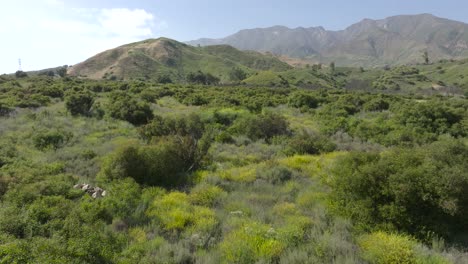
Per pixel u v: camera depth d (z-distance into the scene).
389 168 7.18
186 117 18.50
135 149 10.09
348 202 7.43
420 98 50.06
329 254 5.58
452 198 6.30
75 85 47.97
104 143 14.51
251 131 17.88
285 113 28.45
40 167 9.95
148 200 7.93
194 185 9.70
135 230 6.38
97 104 25.80
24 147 12.88
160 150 10.51
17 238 5.43
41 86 37.91
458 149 8.88
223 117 21.41
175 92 43.97
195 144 12.08
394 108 27.98
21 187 7.61
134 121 21.28
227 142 16.44
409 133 17.55
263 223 6.83
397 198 6.57
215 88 56.22
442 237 6.25
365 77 136.50
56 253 4.76
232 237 6.06
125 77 116.88
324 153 14.29
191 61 160.25
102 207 6.87
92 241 5.25
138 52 147.12
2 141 13.10
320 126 21.55
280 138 16.95
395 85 100.81
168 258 5.38
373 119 24.44
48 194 7.61
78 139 15.00
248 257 5.38
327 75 135.25
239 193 9.00
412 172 6.75
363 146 16.31
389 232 6.51
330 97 40.09
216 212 7.57
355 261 5.27
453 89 86.06
